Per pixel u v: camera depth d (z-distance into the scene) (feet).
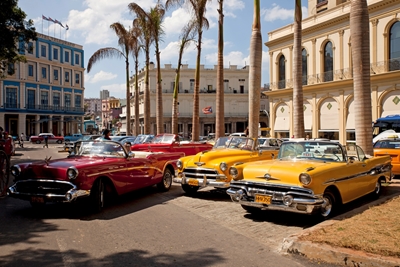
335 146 24.52
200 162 30.58
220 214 24.62
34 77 192.34
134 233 19.69
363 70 35.40
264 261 15.42
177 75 83.97
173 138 49.03
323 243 16.01
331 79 99.76
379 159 28.35
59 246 17.29
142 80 218.18
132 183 28.45
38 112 194.18
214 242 18.17
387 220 19.36
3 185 31.04
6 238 18.54
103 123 388.37
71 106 215.72
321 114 103.55
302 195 20.18
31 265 14.78
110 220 22.66
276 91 115.96
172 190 35.55
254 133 45.62
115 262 15.23
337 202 22.71
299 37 53.06
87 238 18.67
